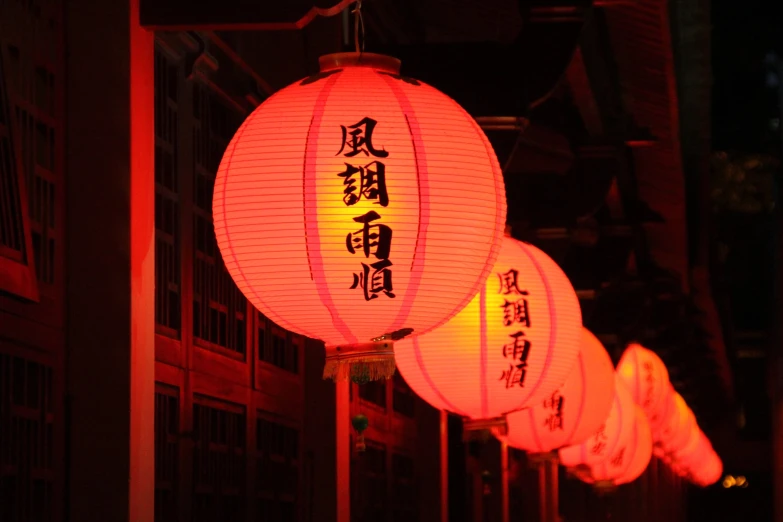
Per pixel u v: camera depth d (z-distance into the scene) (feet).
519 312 19.75
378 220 12.35
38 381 13.07
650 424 46.11
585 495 55.88
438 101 12.98
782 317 83.25
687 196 48.29
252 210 12.62
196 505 17.40
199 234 18.40
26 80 13.11
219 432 18.58
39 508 12.99
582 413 25.80
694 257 52.60
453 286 12.78
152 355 14.32
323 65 13.44
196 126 18.42
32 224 13.06
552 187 29.27
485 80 20.93
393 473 29.68
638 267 45.75
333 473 22.03
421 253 12.46
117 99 13.96
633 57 28.55
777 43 82.53
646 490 64.28
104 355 13.66
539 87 20.74
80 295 13.76
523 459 37.35
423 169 12.49
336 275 12.46
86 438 13.55
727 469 120.67
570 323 20.16
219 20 14.05
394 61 13.41
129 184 13.85
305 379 22.56
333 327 12.96
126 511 13.43
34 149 13.21
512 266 20.08
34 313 12.98
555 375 20.03
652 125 32.19
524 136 28.48
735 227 91.81
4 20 12.58
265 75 21.36
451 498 34.91
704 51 34.35
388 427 29.43
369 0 24.77
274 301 12.86
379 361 13.14
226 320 19.34
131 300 13.71
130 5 14.02
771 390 90.38
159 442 16.22
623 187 37.06
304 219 12.43
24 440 12.71
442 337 19.69
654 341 63.57
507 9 25.90
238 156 12.88
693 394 88.02
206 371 18.02
